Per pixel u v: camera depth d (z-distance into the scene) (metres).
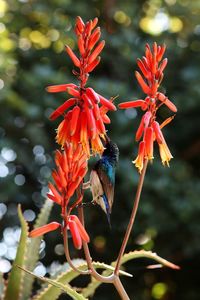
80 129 3.61
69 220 3.58
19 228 10.73
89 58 3.67
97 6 11.36
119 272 4.11
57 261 10.62
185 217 10.01
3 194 10.38
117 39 10.60
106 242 10.79
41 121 10.19
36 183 10.90
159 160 10.15
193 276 11.48
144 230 10.14
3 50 10.62
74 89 3.65
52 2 10.89
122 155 10.18
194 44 11.03
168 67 10.73
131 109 10.48
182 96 10.38
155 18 11.46
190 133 10.97
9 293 5.54
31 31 11.42
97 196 4.36
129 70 10.79
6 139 10.14
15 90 10.48
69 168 3.56
